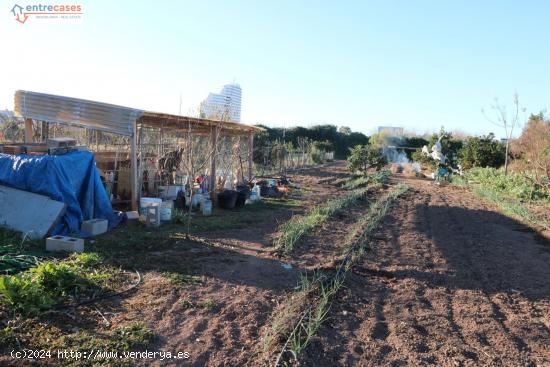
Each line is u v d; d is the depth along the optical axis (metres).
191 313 4.90
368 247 8.40
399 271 7.05
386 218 11.98
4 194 7.59
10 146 8.66
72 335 4.14
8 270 5.43
